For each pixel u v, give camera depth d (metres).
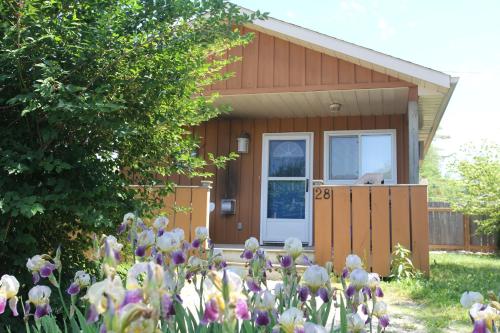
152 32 4.55
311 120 10.62
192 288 6.09
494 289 6.72
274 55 8.98
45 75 3.89
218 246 9.46
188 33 4.73
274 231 10.48
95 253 2.45
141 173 5.29
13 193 3.78
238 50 9.16
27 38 3.85
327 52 8.65
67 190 4.18
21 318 4.02
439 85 7.93
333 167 10.40
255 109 10.11
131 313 1.01
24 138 4.45
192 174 5.58
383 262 7.90
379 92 8.70
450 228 18.44
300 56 8.85
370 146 10.28
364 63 8.41
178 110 5.13
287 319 1.60
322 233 8.26
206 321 1.38
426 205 7.87
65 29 4.11
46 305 2.32
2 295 2.05
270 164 10.73
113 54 4.34
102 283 1.16
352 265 2.21
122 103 4.58
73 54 4.25
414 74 7.99
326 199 8.31
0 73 4.14
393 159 10.09
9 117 4.50
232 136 10.89
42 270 2.46
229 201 10.59
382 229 8.00
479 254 16.33
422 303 6.13
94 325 2.22
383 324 2.16
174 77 4.84
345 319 2.06
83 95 4.07
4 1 3.93
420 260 7.78
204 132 10.98
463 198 16.66
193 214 8.62
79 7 4.41
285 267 2.35
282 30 8.69
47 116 4.03
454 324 5.11
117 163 5.14
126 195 4.94
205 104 5.43
